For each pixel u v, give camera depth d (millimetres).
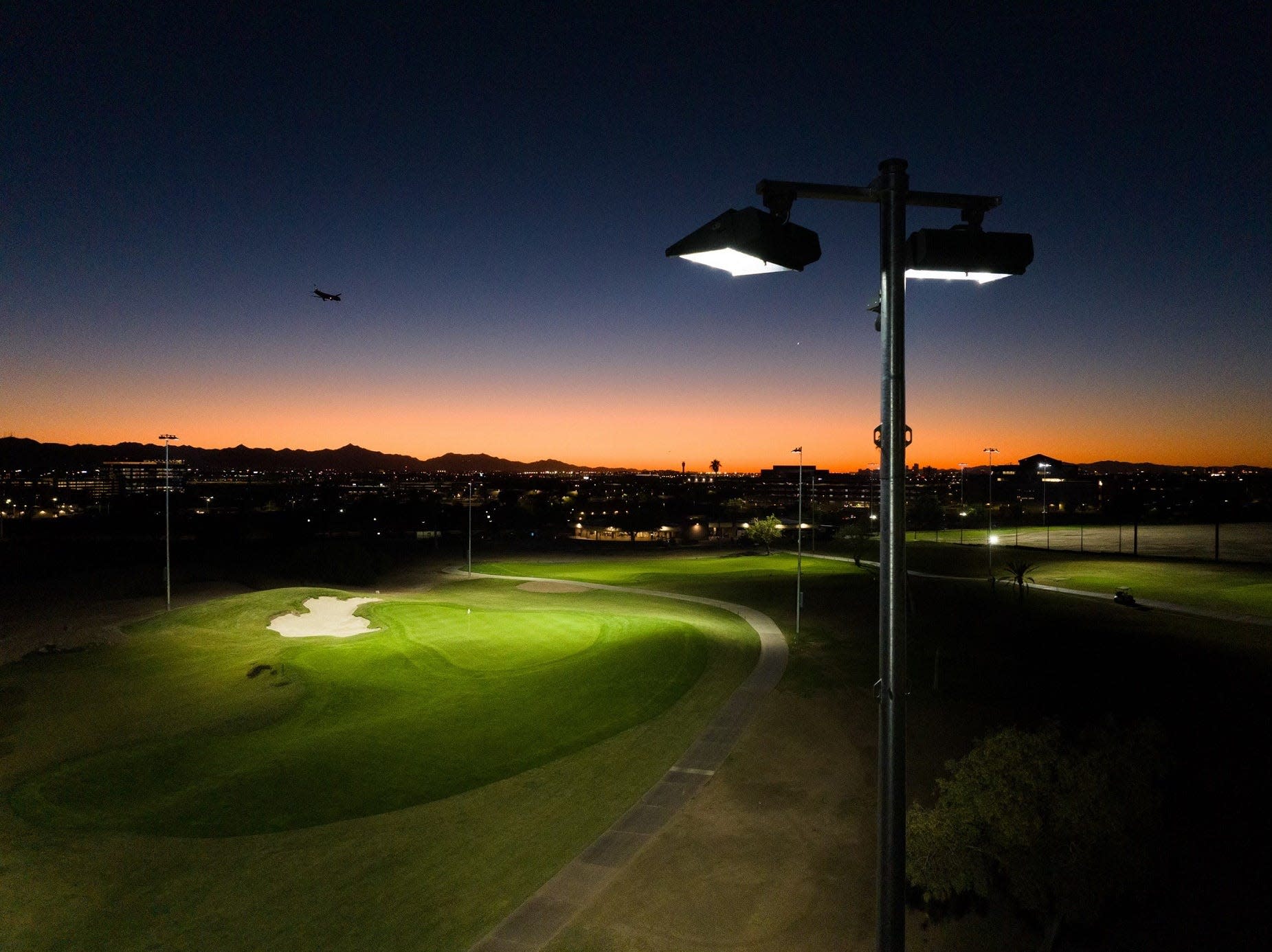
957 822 15242
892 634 6648
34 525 155000
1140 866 14047
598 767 25969
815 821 21625
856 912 17328
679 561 97938
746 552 107438
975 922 17281
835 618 51781
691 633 45844
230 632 51625
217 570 84438
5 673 42875
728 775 24797
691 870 19141
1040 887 14281
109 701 37562
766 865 19312
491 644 47219
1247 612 55469
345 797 24750
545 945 16203
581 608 61594
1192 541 121188
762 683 34938
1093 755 14672
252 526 139875
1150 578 74750
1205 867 19766
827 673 36375
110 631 53156
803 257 6281
